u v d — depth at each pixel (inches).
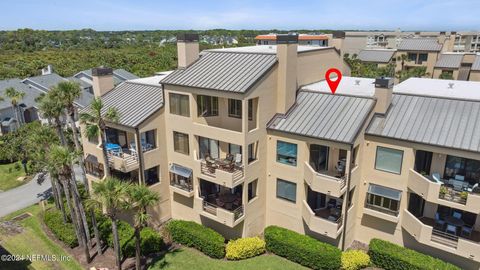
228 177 1070.4
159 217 1318.9
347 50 4719.5
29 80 2910.9
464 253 932.6
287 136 1098.1
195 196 1217.4
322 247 1064.2
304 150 1074.1
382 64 3725.4
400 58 3612.2
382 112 1076.5
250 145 1131.9
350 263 1025.5
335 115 1087.0
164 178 1306.6
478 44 5315.0
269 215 1242.0
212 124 1200.2
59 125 1290.6
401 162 1013.8
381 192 1061.8
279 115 1155.3
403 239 1073.5
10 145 1990.7
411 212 1087.0
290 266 1084.5
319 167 1136.2
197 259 1132.5
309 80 1332.4
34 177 1824.6
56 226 1278.3
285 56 1089.4
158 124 1235.9
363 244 1157.1
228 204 1175.0
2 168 1942.7
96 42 7096.5
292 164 1122.7
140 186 1002.7
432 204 1063.0
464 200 917.8
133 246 1133.1
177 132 1227.9
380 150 1043.9
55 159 1016.9
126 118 1212.5
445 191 938.1
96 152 1338.6
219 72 1138.7
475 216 1005.2
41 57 5000.0
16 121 2519.7
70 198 1249.4
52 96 1253.7
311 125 1077.1
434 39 3614.7
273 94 1128.8
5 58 4918.8
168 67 4456.2
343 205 1046.4
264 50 1341.0
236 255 1117.1
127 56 5027.1
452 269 940.6
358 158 1055.0
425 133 982.4
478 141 911.7
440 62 3331.7
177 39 1223.5
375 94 1083.3
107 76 1435.8
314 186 1035.3
